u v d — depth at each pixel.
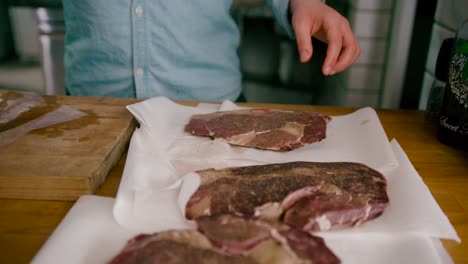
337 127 0.90
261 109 0.93
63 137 0.80
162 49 1.12
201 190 0.63
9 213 0.65
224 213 0.58
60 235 0.56
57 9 2.00
